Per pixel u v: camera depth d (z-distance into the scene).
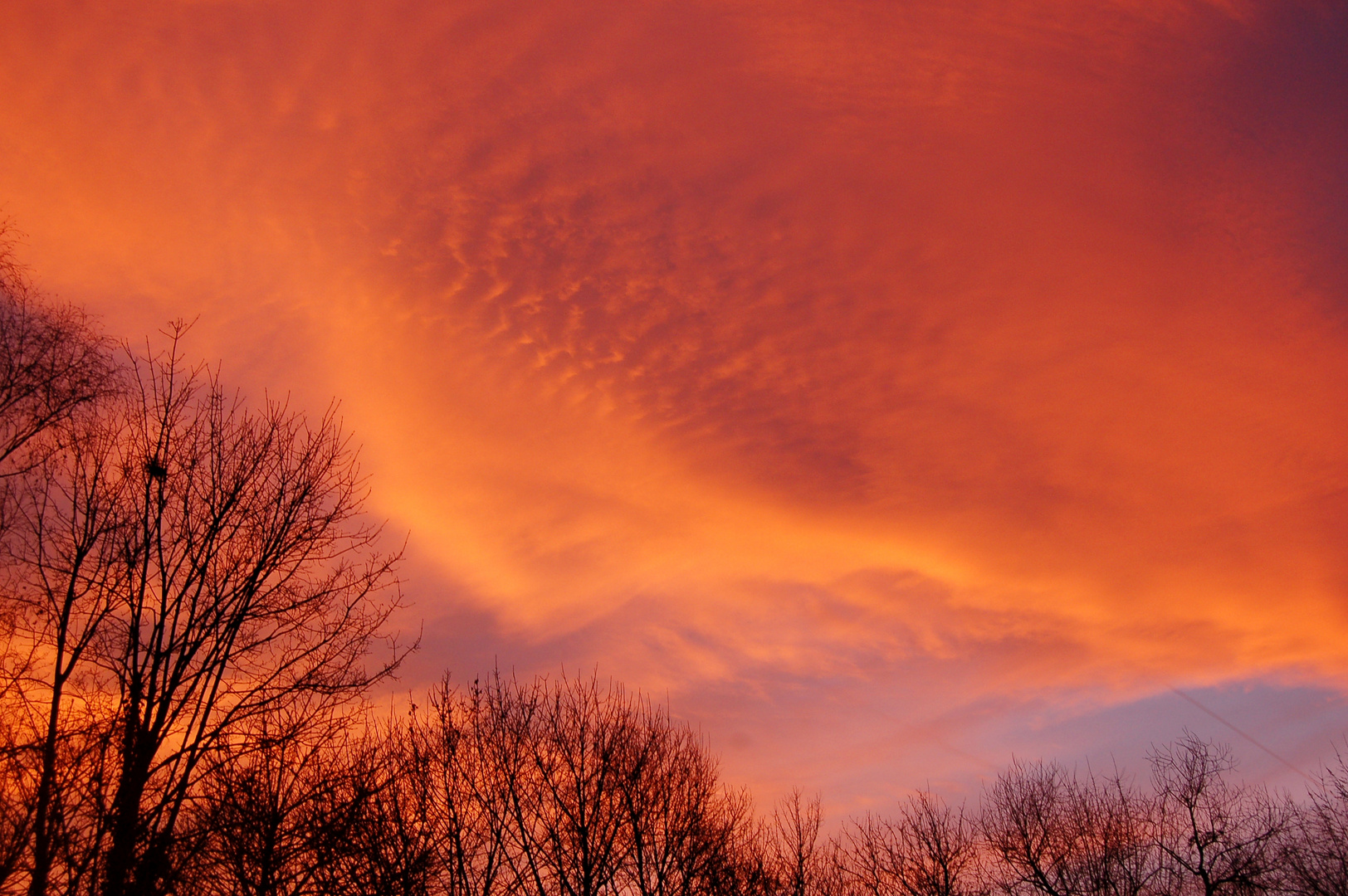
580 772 19.14
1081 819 24.62
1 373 12.14
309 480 14.47
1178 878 23.16
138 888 10.84
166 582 12.80
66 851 10.56
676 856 19.11
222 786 12.55
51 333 12.80
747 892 20.58
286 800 13.14
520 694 19.83
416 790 16.00
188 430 13.99
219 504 13.66
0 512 11.62
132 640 12.11
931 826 25.33
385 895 13.77
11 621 11.44
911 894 24.06
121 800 11.05
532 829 17.92
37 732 11.05
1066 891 23.50
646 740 20.52
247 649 12.98
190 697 12.25
